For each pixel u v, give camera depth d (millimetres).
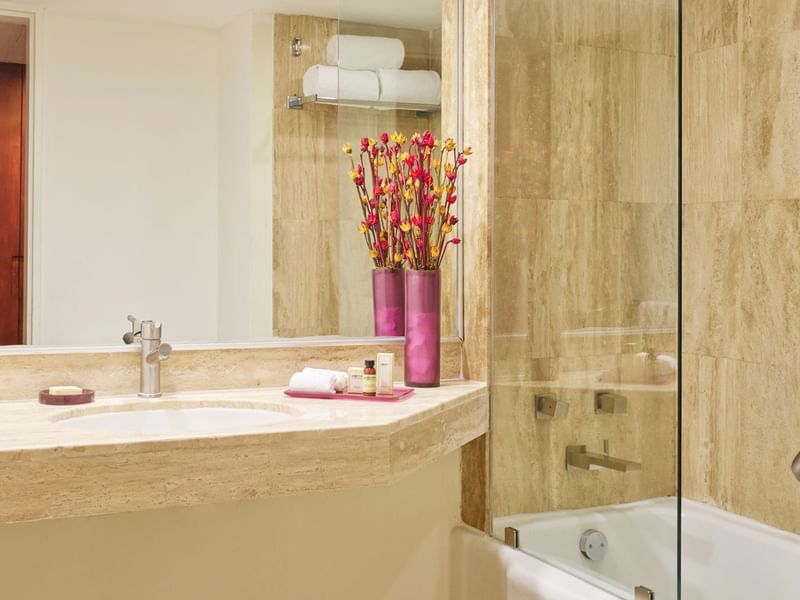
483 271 2369
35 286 2057
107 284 2119
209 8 2201
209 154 2213
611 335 1896
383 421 1732
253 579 2123
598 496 1947
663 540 1756
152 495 1524
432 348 2246
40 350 2039
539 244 2143
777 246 2539
